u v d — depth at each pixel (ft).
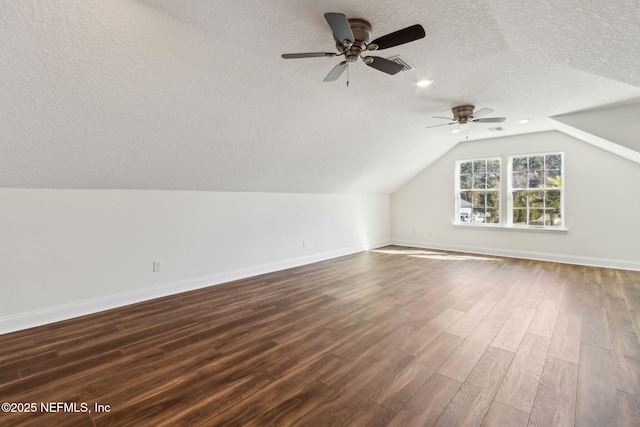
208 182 12.64
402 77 9.68
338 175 17.28
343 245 20.33
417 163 20.92
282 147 12.58
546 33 6.22
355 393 5.98
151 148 9.65
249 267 14.83
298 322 9.38
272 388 6.14
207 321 9.46
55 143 8.04
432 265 17.06
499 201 19.51
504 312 10.08
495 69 9.11
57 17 5.62
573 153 16.88
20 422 5.18
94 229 10.15
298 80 9.52
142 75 7.38
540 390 6.04
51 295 9.36
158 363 7.06
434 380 6.40
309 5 6.02
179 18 6.39
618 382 6.27
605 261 16.20
